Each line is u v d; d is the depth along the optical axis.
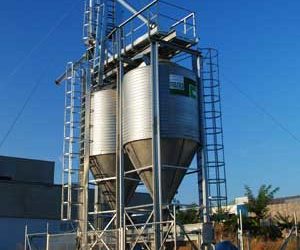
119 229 24.09
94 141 28.48
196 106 26.28
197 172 26.19
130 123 25.64
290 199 70.75
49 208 52.47
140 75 25.81
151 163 24.98
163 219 24.64
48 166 60.81
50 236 28.02
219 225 47.19
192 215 33.94
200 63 27.25
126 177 27.30
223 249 21.25
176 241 22.48
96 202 29.09
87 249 26.11
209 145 26.34
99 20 30.12
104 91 28.77
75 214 39.12
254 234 47.91
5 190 50.44
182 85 25.70
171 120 24.98
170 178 24.89
